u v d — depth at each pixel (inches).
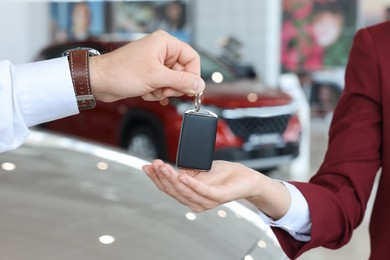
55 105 36.1
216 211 50.0
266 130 181.9
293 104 190.1
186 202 36.1
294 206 44.1
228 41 344.8
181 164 37.8
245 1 348.5
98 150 60.7
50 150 57.7
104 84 36.3
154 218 44.3
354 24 339.0
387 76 48.2
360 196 47.2
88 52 36.8
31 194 43.9
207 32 356.5
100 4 365.4
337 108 51.4
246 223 50.2
